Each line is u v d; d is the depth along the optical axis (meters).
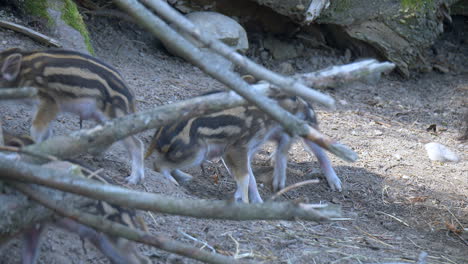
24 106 10.34
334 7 18.03
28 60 9.12
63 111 9.14
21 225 4.86
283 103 10.34
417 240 9.28
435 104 17.41
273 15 18.64
